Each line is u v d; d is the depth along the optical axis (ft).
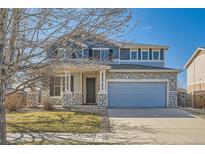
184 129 38.93
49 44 22.56
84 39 23.40
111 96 72.90
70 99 69.67
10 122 44.70
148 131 37.17
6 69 21.50
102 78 70.28
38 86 26.76
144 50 87.15
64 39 22.56
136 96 73.00
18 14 20.54
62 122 45.03
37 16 21.25
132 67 76.79
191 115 54.65
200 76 94.53
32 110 63.57
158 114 55.83
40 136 33.60
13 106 62.80
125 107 72.13
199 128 39.75
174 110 64.08
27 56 22.04
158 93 73.15
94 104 74.13
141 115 54.08
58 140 31.07
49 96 72.43
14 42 21.35
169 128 39.68
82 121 46.21
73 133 35.73
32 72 24.25
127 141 30.48
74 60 27.17
